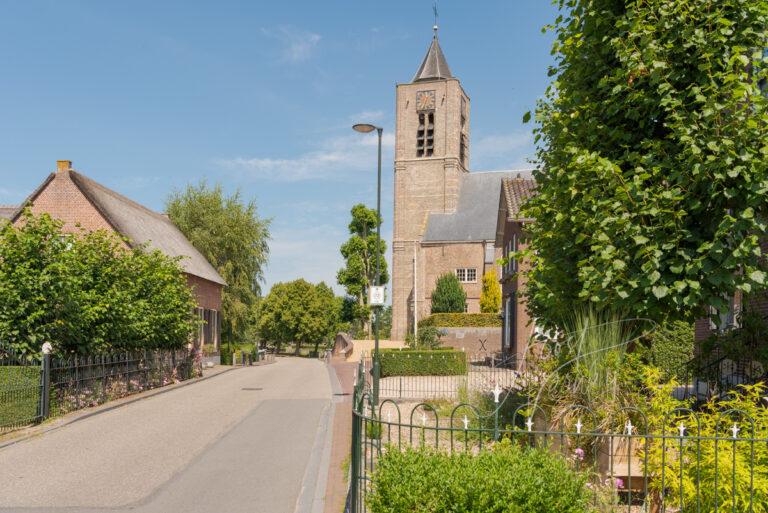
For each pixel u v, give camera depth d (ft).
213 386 75.92
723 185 23.03
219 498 26.81
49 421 45.29
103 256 61.16
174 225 137.39
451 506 15.08
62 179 91.50
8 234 47.19
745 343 29.48
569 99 29.01
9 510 24.75
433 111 201.05
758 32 24.14
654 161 24.98
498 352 117.91
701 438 17.03
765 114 21.93
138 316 63.87
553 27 30.42
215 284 131.13
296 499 26.66
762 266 25.08
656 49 24.12
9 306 45.88
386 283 225.15
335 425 45.29
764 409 20.35
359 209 222.89
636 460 21.90
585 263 25.58
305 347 268.00
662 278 23.48
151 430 43.16
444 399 56.34
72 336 51.06
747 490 18.22
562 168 27.78
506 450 16.87
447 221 195.00
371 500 16.43
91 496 26.89
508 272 104.73
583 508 15.66
